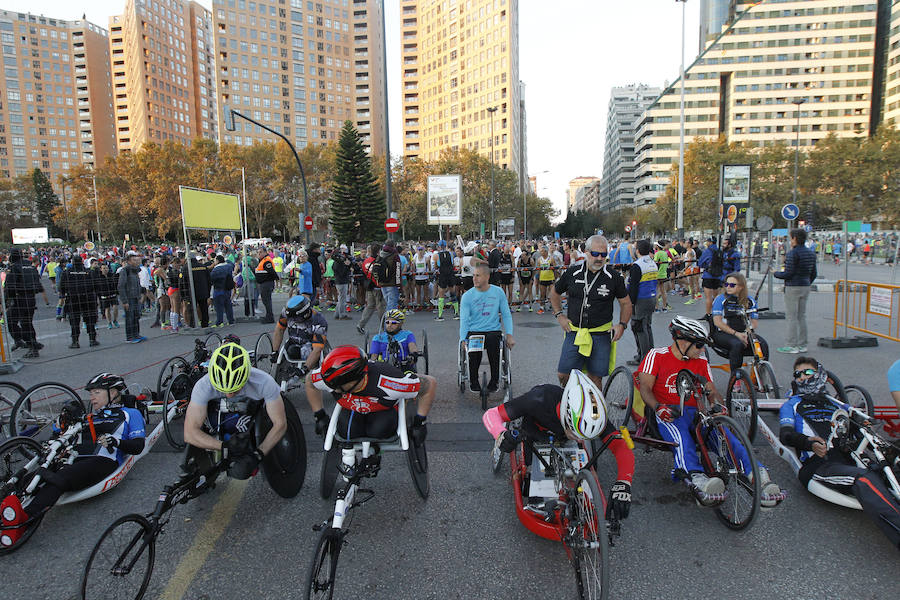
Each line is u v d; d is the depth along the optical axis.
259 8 118.06
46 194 100.19
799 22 87.19
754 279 20.75
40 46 145.75
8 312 9.36
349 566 3.21
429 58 124.88
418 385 3.53
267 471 3.91
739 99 93.62
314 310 6.53
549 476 3.42
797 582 2.98
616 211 114.75
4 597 3.00
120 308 18.06
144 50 121.75
